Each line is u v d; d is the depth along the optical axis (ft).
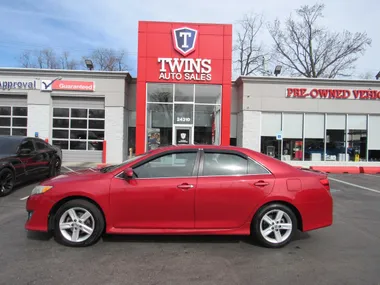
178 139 51.65
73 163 51.78
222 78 50.80
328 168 48.52
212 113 51.85
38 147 31.40
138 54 50.29
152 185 14.30
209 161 15.08
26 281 10.93
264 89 54.75
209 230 14.51
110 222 14.23
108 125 53.36
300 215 14.71
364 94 55.42
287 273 11.98
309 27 108.88
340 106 55.36
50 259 12.84
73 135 54.39
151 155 15.02
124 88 53.67
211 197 14.37
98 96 53.62
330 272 12.10
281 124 55.26
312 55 110.32
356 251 14.40
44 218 14.24
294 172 15.26
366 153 56.08
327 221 15.06
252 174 14.97
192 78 50.67
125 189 14.21
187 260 13.07
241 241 15.52
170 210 14.32
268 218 14.66
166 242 15.16
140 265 12.48
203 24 50.67
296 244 15.26
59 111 54.24
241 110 55.93
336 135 55.83
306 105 55.11
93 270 11.92
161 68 50.37
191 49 50.34
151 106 51.39
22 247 14.08
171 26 50.47
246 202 14.49
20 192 26.99
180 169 14.89
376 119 56.13
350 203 25.23
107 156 53.31
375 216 21.04
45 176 33.60
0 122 53.83
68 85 52.85
